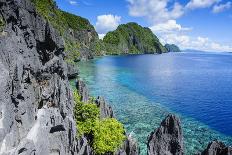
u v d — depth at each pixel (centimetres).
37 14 4247
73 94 5253
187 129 7238
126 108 9056
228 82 15212
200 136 6731
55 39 4466
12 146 2688
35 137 3039
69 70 12962
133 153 4453
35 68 3878
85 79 14250
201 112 8881
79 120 4631
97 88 12112
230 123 7794
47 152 3306
